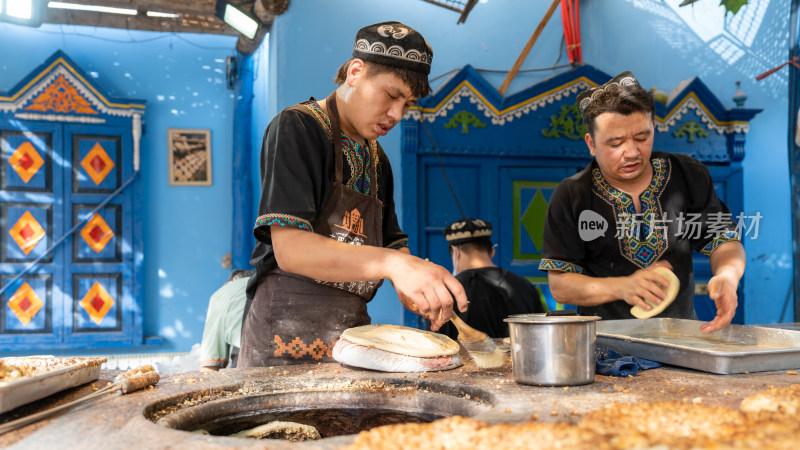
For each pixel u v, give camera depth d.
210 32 5.85
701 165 2.24
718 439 0.79
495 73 5.03
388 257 1.43
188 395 1.35
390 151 4.78
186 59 6.06
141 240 5.75
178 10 5.09
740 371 1.46
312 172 1.60
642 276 1.96
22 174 5.46
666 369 1.57
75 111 5.56
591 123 2.14
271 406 1.44
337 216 1.71
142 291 5.80
